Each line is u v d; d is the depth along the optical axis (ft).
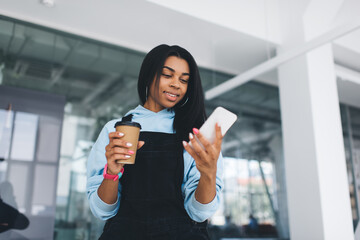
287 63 12.61
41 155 11.07
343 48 13.64
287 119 12.28
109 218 2.96
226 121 2.53
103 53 13.09
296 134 11.85
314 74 11.91
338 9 11.71
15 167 10.62
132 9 11.24
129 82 13.29
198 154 2.52
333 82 12.36
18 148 10.80
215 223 14.40
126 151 2.48
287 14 12.90
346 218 10.93
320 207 10.64
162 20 11.87
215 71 15.75
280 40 13.15
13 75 11.33
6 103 11.01
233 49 13.91
